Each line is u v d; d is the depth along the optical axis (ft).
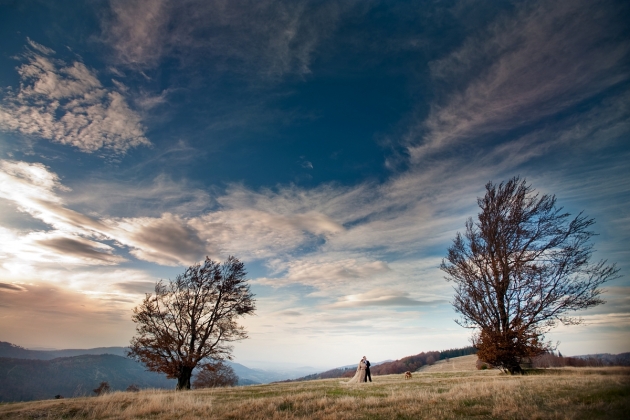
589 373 52.54
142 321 90.12
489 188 79.41
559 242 66.95
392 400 36.91
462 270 76.74
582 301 61.41
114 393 53.78
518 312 68.44
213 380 140.15
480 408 30.01
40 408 42.55
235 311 99.25
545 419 24.80
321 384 74.02
